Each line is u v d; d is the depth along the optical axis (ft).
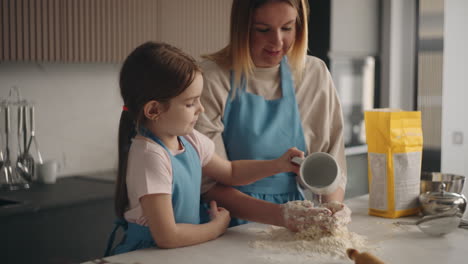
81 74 9.70
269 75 5.14
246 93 5.04
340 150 5.38
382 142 4.55
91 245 7.73
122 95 3.92
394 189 4.55
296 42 5.04
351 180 12.17
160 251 3.60
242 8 4.71
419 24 12.98
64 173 9.57
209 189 4.69
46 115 9.27
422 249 3.62
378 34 13.93
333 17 12.20
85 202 7.59
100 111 10.03
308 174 4.25
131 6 8.98
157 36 9.38
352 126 13.26
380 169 4.59
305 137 5.21
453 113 12.84
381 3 13.89
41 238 7.07
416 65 14.40
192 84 3.69
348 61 12.94
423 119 12.92
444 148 12.75
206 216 4.66
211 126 4.82
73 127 9.66
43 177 8.73
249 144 4.93
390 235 4.00
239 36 4.78
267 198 4.93
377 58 14.05
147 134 3.88
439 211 4.37
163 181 3.71
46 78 9.23
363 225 4.31
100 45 8.70
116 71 10.21
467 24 12.62
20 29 7.81
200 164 4.32
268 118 5.05
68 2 8.27
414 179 4.64
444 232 3.89
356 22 13.00
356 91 13.34
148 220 3.69
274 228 4.24
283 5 4.55
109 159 10.26
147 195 3.67
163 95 3.65
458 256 3.47
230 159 5.02
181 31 9.70
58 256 7.31
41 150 9.25
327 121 5.30
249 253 3.55
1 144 8.78
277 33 4.64
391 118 4.50
